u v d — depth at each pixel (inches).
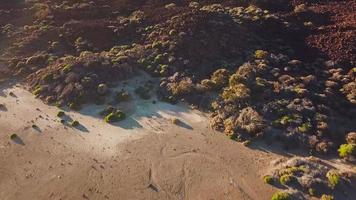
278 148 1863.9
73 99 2201.0
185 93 2180.1
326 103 2050.9
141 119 2075.5
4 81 2429.9
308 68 2278.5
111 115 2081.7
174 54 2394.2
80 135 2000.5
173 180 1731.1
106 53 2468.0
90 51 2556.6
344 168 1742.1
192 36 2458.2
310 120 1950.1
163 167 1796.3
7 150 1940.2
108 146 1926.7
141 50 2447.1
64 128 2049.7
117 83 2290.8
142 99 2196.1
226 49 2409.0
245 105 2049.7
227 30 2503.7
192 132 1977.1
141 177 1752.0
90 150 1909.4
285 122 1940.2
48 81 2330.2
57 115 2132.1
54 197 1683.1
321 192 1626.5
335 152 1829.5
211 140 1924.2
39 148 1940.2
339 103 2060.8
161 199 1651.1
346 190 1637.6
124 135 1985.7
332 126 1929.1
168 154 1861.5
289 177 1673.2
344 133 1909.4
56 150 1923.0
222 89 2166.6
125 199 1658.5
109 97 2213.3
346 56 2316.7
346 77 2191.2
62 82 2292.1
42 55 2546.8
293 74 2235.5
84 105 2187.5
